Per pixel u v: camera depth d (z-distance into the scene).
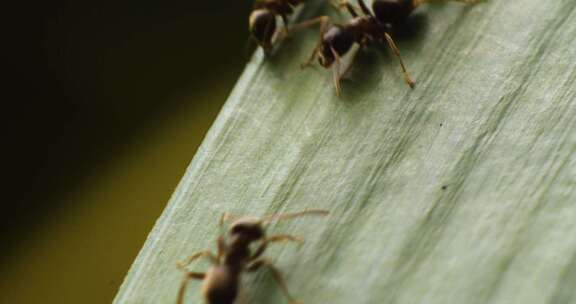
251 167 0.06
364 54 0.06
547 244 0.05
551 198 0.05
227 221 0.06
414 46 0.06
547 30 0.06
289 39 0.06
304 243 0.05
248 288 0.05
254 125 0.06
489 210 0.05
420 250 0.05
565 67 0.06
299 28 0.06
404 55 0.06
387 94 0.06
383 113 0.06
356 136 0.06
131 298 0.05
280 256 0.05
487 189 0.05
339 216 0.05
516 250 0.05
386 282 0.05
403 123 0.06
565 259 0.05
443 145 0.06
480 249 0.05
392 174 0.06
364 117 0.06
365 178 0.06
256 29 0.06
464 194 0.05
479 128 0.06
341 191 0.06
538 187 0.05
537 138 0.05
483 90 0.06
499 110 0.06
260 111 0.06
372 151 0.06
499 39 0.06
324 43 0.06
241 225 0.05
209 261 0.05
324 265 0.05
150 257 0.06
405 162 0.06
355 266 0.05
